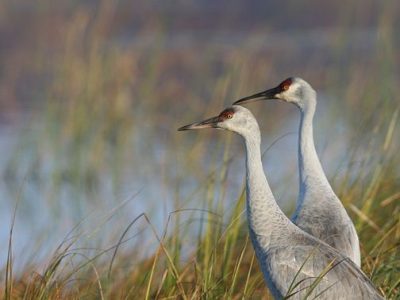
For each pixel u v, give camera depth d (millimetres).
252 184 8508
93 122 19297
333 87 21328
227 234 10117
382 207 11531
